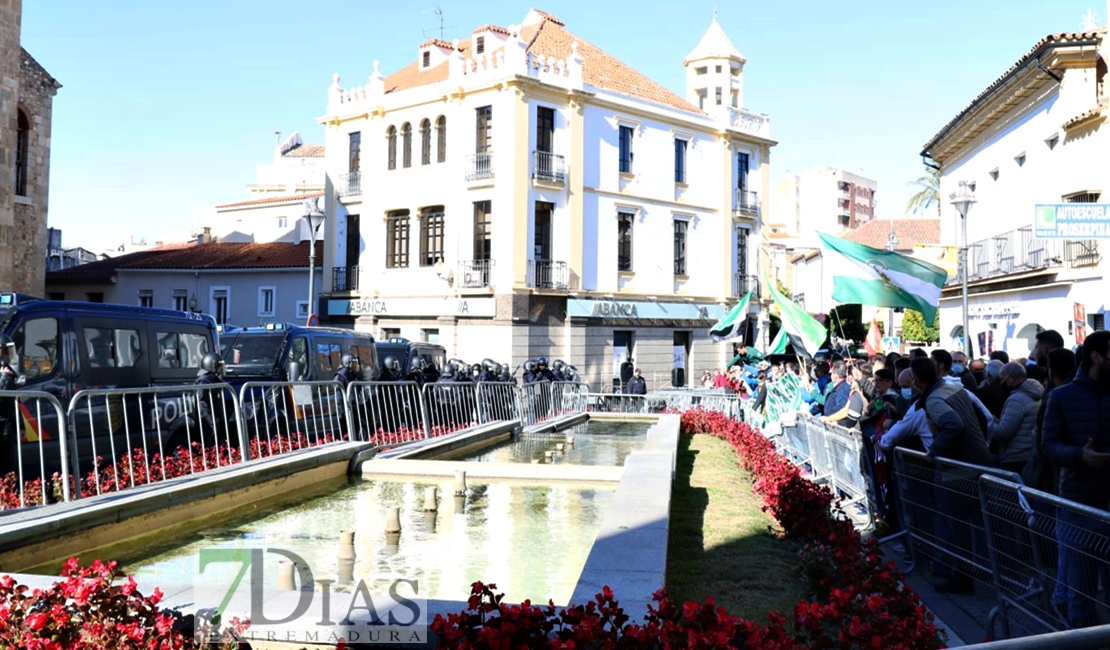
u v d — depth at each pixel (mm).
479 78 37312
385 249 41469
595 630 3934
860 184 114750
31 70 27797
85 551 7055
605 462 14789
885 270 15164
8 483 8055
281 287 44969
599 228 40125
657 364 42531
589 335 39281
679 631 3973
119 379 11258
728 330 31188
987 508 6414
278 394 12789
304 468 10383
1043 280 23219
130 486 8766
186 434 11625
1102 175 20359
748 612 6324
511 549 7586
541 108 37688
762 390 20641
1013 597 6066
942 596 7465
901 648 4328
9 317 10164
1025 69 23000
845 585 6449
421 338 39812
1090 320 20766
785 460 11773
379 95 41562
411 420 15289
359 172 42469
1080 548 5090
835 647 4613
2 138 20531
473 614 4227
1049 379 6875
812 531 8125
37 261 28172
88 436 10391
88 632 4074
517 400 20797
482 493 10438
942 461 7410
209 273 46156
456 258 38281
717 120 45969
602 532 6676
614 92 40312
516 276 36531
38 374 10242
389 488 10664
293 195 55031
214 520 8641
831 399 13359
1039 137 23734
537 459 14875
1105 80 21031
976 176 29141
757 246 48531
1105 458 5727
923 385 8195
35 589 4320
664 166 43219
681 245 44656
